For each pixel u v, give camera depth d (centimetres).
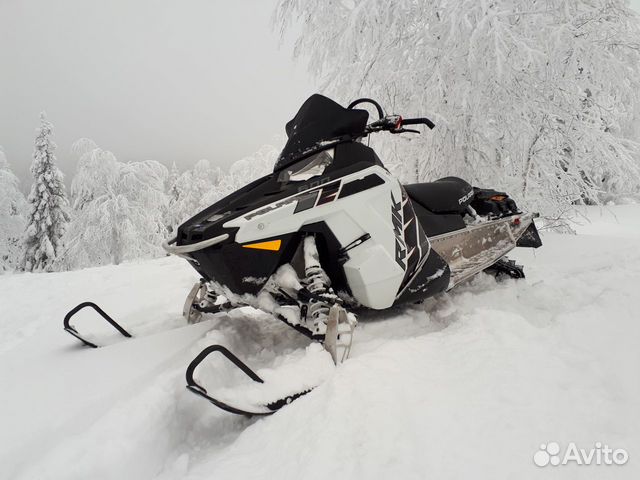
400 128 284
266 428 181
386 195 268
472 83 536
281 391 196
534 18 515
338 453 150
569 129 586
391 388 184
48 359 234
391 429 158
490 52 500
